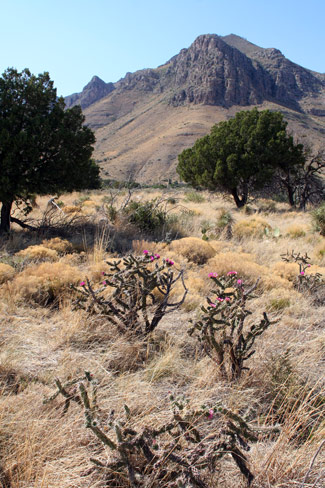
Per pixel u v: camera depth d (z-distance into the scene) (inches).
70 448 83.0
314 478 76.0
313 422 97.0
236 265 244.2
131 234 371.2
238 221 486.9
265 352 128.0
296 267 256.7
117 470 71.9
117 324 142.5
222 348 116.3
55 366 120.3
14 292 175.3
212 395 107.0
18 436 84.1
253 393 110.2
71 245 294.5
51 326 153.0
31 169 324.5
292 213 659.4
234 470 79.7
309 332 156.9
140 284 143.3
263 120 764.0
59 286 189.9
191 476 66.7
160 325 160.9
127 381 109.9
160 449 73.1
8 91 334.6
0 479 73.5
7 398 97.2
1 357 119.0
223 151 775.1
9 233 324.5
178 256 277.6
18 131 335.9
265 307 183.5
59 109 354.0
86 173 375.2
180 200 760.3
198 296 193.0
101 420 89.2
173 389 111.2
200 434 80.0
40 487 70.9
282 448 81.0
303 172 918.4
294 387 107.0
